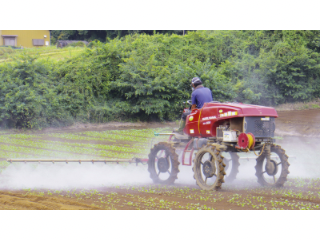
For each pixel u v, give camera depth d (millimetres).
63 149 16031
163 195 8062
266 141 8797
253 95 34656
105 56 29500
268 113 8625
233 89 31094
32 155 14281
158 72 29125
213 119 8820
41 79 25188
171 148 9312
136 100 29328
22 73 24375
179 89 29562
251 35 42750
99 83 28734
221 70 34688
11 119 23547
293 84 38125
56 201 7512
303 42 40125
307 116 29891
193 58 35281
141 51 31047
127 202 7406
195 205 7098
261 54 38938
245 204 7191
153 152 9797
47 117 24844
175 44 37531
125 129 25156
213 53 38031
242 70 36500
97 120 27719
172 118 30297
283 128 24031
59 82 26734
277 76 37906
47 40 60875
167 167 9406
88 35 70375
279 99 38156
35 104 23625
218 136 8805
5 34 58125
